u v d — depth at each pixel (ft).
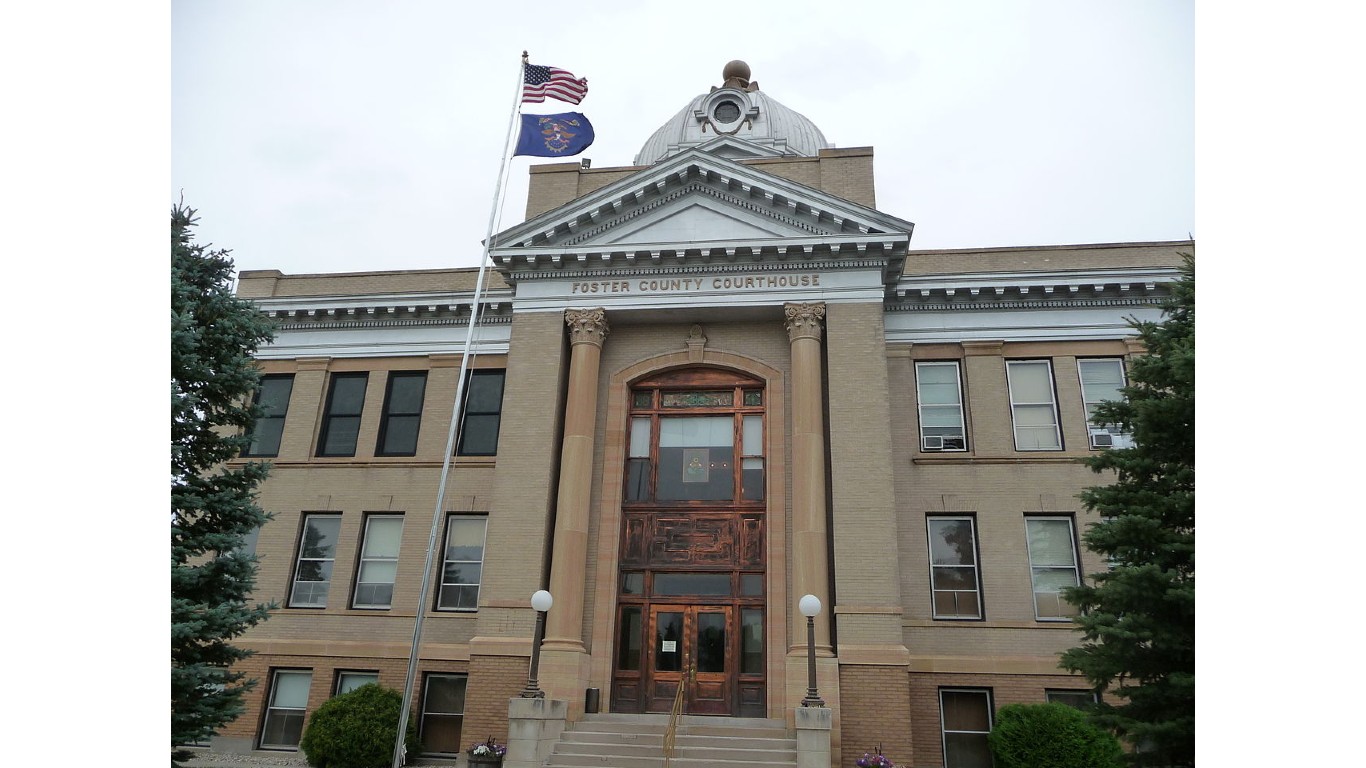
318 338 92.43
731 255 76.69
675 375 79.05
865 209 75.25
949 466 78.59
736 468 75.41
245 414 59.47
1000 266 85.92
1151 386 55.67
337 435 89.56
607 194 78.79
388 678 78.07
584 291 78.89
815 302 75.41
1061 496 76.74
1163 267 80.74
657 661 70.69
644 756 59.41
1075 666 51.31
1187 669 48.06
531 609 69.21
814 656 57.57
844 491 69.51
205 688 53.36
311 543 85.20
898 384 82.02
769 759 58.85
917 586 75.25
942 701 72.28
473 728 66.44
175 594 54.44
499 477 73.77
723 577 72.49
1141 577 47.91
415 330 91.45
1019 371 82.33
